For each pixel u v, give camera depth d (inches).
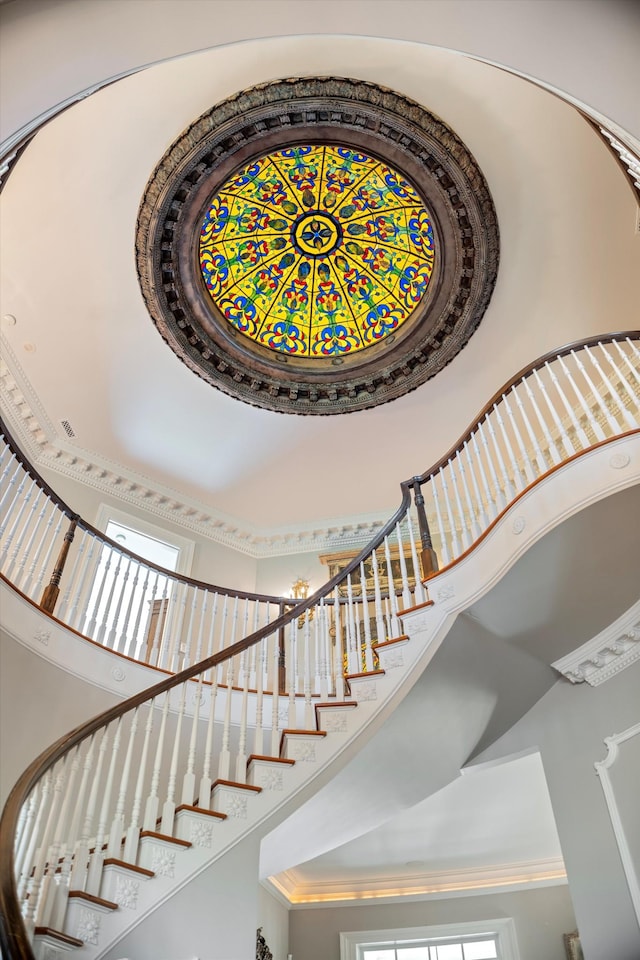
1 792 175.9
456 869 330.6
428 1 92.0
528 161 247.9
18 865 124.8
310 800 171.9
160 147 246.1
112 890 144.3
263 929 287.9
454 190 261.9
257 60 227.8
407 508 217.3
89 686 208.1
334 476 358.3
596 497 163.5
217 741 212.5
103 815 149.0
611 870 174.1
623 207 251.0
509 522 177.9
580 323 288.7
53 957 128.6
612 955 166.6
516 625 184.7
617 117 94.3
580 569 173.3
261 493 362.6
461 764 210.2
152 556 335.9
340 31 96.7
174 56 93.0
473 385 318.7
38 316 285.6
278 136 255.6
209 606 296.4
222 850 159.5
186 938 144.9
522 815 290.2
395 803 204.5
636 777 176.2
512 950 305.9
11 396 300.0
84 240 266.4
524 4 91.9
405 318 315.3
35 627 201.6
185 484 353.1
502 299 287.9
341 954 313.7
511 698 201.8
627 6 91.0
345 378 324.5
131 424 327.3
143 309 290.7
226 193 274.1
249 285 310.0
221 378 315.6
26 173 243.8
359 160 270.8
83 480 329.4
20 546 212.7
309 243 306.2
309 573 358.0
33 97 86.0
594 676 195.3
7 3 85.2
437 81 232.7
